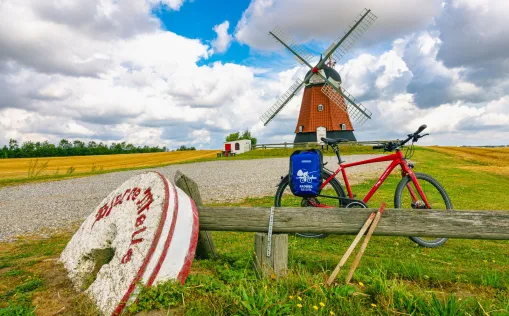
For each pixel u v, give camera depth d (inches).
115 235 165.3
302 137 1814.7
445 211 145.2
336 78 1572.3
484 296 130.0
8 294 149.4
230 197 471.5
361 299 123.1
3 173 1427.2
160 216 142.7
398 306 116.0
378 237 238.1
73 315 128.3
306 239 232.4
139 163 2047.2
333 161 1064.2
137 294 125.6
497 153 1701.5
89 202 530.6
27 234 319.0
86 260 170.9
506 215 140.7
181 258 139.9
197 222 154.3
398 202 225.0
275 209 155.2
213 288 131.6
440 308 109.7
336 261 172.6
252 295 116.6
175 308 122.3
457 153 1611.7
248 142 2106.3
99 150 4288.9
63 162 2182.6
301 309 113.4
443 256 193.9
